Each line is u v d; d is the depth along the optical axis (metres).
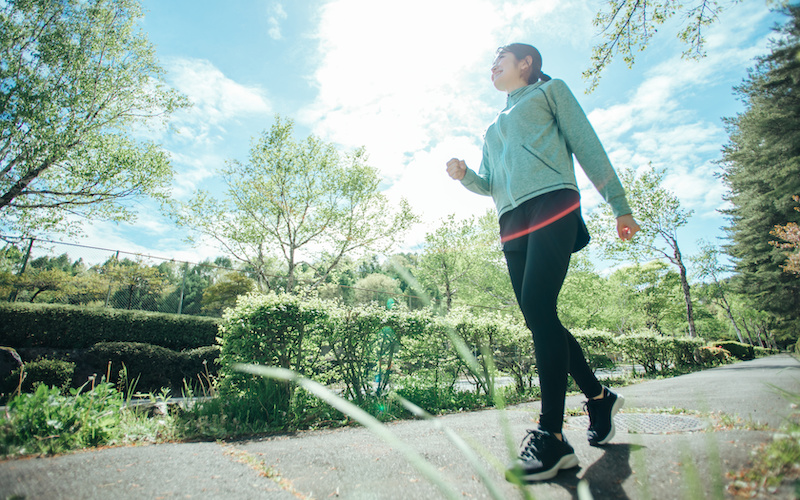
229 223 17.59
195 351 8.40
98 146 12.20
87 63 11.83
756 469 0.99
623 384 6.15
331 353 4.10
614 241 18.81
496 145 1.87
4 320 8.01
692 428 1.71
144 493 1.09
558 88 1.71
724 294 39.38
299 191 19.19
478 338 5.09
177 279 12.27
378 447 1.75
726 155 19.73
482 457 1.46
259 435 2.58
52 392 2.02
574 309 24.88
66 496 1.04
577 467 1.23
